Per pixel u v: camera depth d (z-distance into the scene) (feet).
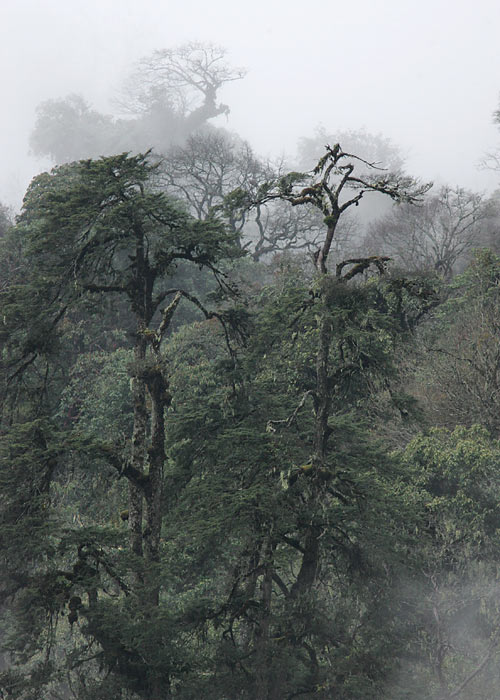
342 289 155.22
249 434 159.74
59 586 146.92
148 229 161.68
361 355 164.55
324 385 162.50
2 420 161.07
